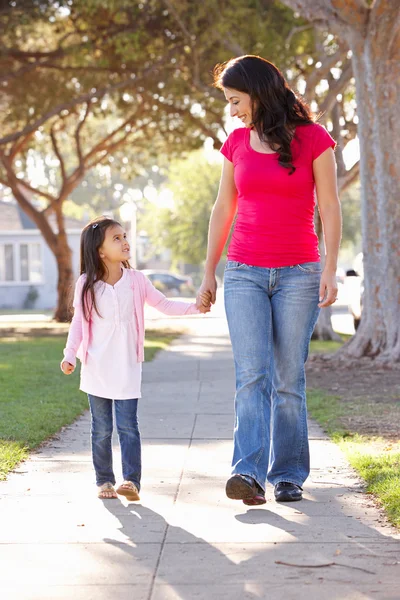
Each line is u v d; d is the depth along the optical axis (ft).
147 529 15.78
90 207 302.25
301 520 16.29
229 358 54.03
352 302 62.80
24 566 13.75
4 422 27.27
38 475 20.43
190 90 79.61
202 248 202.18
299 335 17.43
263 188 16.98
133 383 18.10
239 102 16.98
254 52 72.18
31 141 109.09
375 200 45.83
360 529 15.66
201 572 13.38
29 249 164.66
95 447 18.38
